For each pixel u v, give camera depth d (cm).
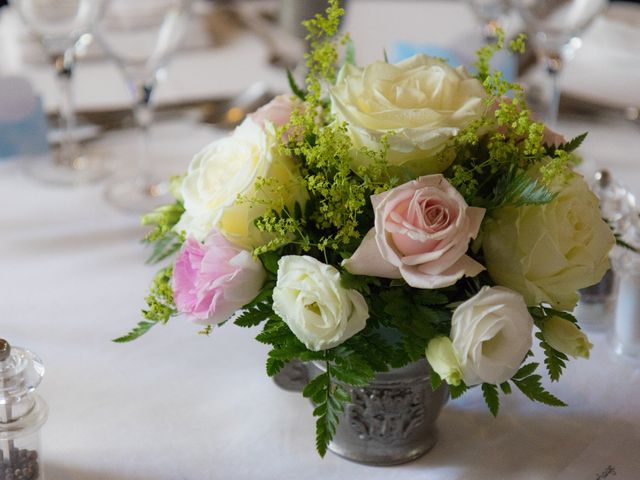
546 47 132
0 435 80
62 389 96
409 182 75
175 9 125
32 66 164
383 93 78
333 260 80
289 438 90
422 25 187
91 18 130
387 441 87
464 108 77
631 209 100
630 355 98
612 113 146
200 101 151
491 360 75
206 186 80
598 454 89
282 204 79
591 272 78
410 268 74
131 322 106
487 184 80
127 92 156
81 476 87
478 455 88
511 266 77
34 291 111
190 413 93
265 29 180
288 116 84
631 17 171
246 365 99
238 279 78
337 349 78
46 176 136
